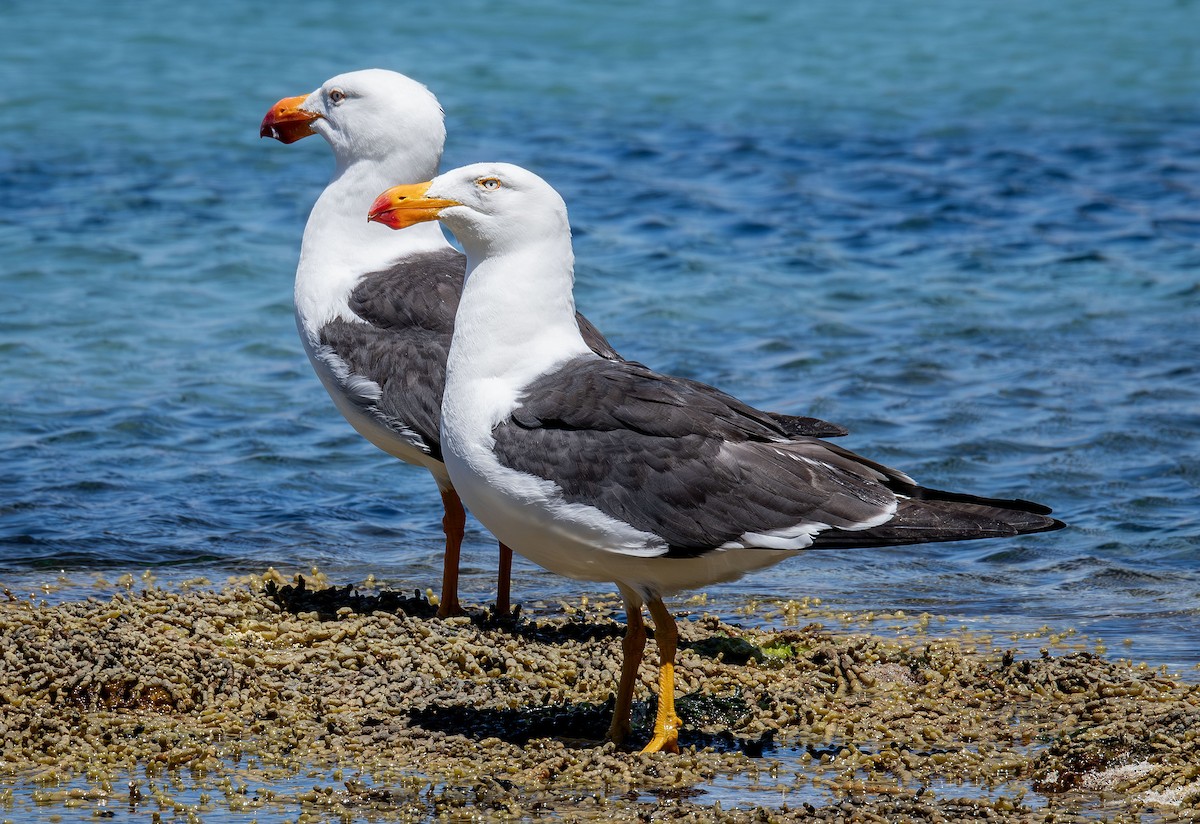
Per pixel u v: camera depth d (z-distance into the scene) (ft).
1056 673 35.81
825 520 30.30
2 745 31.17
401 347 40.06
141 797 29.12
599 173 98.73
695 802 29.30
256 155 100.83
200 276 75.56
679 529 30.25
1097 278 77.46
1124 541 47.55
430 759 31.04
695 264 78.59
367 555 46.75
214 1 151.53
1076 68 137.39
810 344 66.54
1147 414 58.13
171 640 35.68
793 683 35.60
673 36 146.82
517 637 37.99
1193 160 104.27
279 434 56.70
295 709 33.42
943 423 57.36
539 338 31.68
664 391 31.04
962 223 88.38
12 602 39.34
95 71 122.01
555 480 30.37
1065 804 29.12
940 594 43.93
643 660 36.58
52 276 75.20
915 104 122.72
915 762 31.14
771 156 104.47
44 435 55.47
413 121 41.88
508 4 155.84
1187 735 31.22
